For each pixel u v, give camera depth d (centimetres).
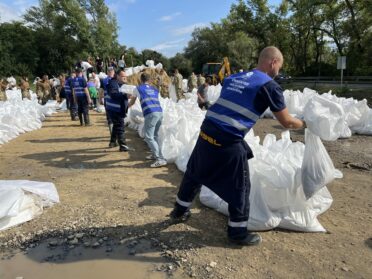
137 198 511
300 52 4822
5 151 838
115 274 339
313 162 392
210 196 467
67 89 1337
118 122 798
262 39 4825
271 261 350
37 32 6788
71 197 519
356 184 571
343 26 3822
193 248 376
